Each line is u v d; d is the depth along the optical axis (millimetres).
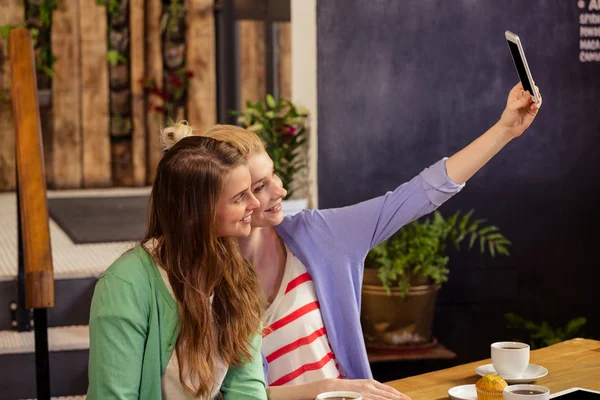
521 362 2176
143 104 7152
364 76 4301
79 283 3883
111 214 5609
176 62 7215
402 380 2283
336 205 4324
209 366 1868
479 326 4574
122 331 1808
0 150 6855
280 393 2145
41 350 2713
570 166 4590
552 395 2035
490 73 4426
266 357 2355
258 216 2275
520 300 4605
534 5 4453
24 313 3766
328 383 2119
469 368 2371
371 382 2117
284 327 2361
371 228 2439
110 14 7035
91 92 7020
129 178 7207
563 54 4516
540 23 4473
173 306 1854
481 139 2406
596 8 4516
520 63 2213
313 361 2359
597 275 4672
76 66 6977
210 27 7230
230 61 7168
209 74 7262
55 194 6754
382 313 4039
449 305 4531
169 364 1864
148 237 1933
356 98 4301
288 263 2424
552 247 4613
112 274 1843
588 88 4555
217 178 1845
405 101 4348
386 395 2068
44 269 2668
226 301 1933
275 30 7504
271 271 2416
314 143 4277
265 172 2236
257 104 4383
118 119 7121
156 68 7172
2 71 6797
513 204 4547
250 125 4477
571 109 4555
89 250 4461
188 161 1847
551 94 4531
